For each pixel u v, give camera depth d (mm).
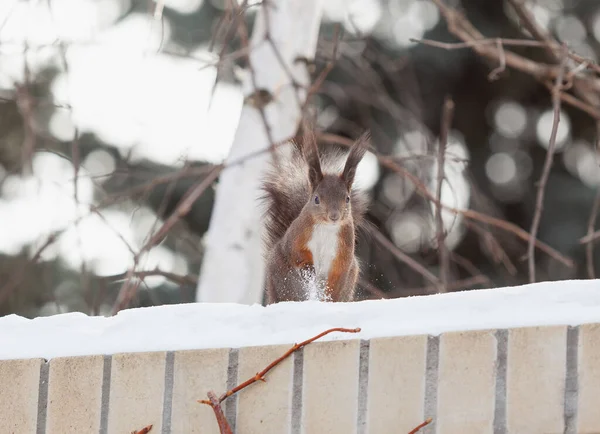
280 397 5012
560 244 19797
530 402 4547
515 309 4730
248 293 10984
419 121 13930
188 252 16734
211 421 5121
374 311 5016
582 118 21203
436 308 4895
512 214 20953
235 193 11016
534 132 21328
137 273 10070
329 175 8906
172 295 16922
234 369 5137
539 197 9664
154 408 5242
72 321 5660
